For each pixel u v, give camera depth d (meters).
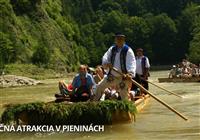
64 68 71.88
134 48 113.75
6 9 68.56
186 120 9.65
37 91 28.56
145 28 113.44
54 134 8.81
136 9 135.62
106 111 9.38
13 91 30.38
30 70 63.19
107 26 117.62
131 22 115.56
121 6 136.62
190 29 111.75
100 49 107.81
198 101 14.50
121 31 115.31
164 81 29.55
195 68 32.88
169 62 113.94
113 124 9.59
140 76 15.26
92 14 127.75
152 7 135.25
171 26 113.75
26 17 74.00
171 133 8.44
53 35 77.00
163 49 113.56
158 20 114.06
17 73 60.41
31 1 75.69
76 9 124.38
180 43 114.69
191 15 115.69
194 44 71.44
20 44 66.81
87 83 11.27
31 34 72.38
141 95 14.08
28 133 8.98
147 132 8.66
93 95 11.16
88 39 105.88
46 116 9.41
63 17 90.50
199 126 9.13
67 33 83.94
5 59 61.66
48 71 66.44
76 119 9.42
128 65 10.71
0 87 39.50
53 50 73.50
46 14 78.44
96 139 8.16
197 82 27.94
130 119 9.65
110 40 111.75
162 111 12.09
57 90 28.80
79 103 9.52
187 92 19.08
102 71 12.76
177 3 132.75
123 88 10.66
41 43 72.50
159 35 113.81
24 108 9.44
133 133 8.61
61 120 9.39
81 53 89.88
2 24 66.62
